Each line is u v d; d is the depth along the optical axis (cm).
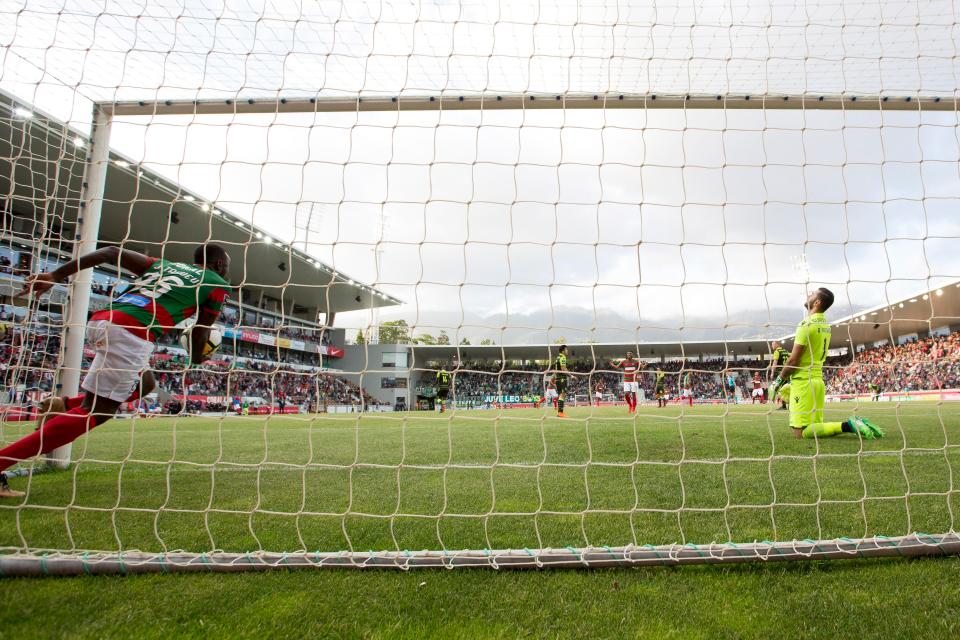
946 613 148
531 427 858
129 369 289
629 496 287
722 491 294
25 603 159
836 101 331
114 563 183
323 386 2539
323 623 147
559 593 166
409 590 169
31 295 304
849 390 1802
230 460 495
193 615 152
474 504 276
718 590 168
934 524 228
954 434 591
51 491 326
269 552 200
